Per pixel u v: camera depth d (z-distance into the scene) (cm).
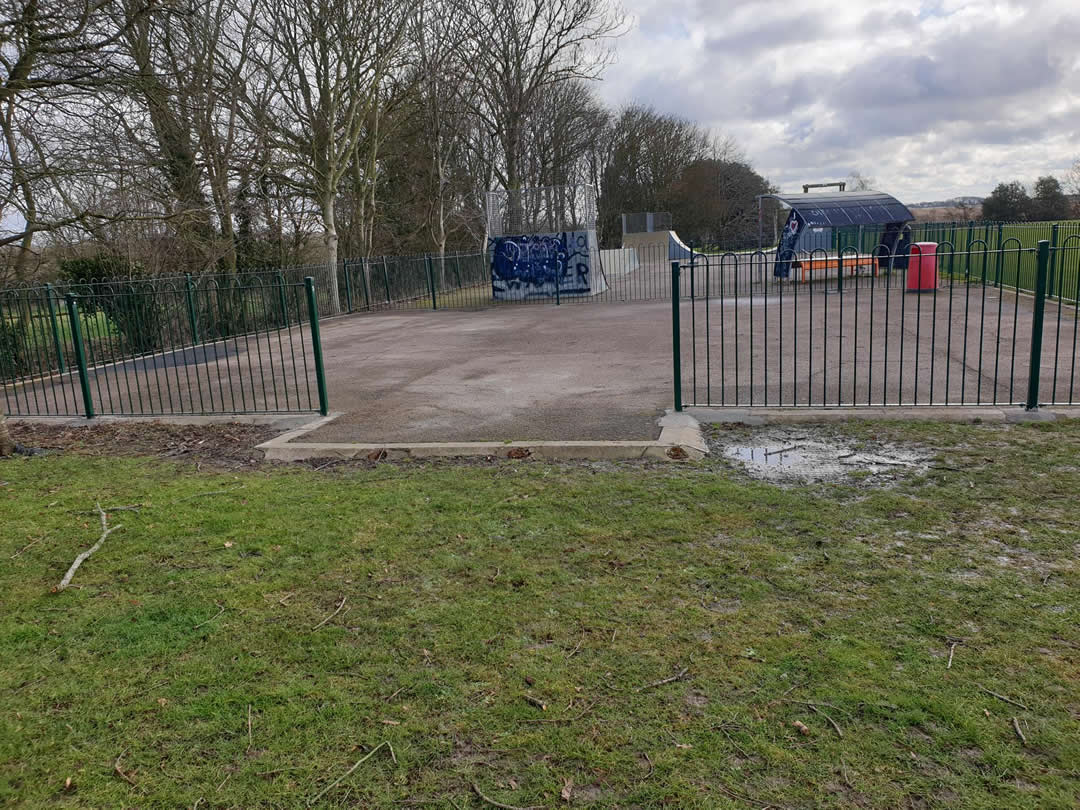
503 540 477
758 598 388
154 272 1769
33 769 280
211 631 378
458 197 3641
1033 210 4138
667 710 298
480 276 3522
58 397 1141
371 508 546
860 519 486
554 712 300
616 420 773
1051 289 1528
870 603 377
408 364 1255
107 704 319
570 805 250
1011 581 393
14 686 335
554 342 1433
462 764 273
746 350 1170
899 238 2355
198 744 290
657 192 5975
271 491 601
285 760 279
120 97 1436
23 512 575
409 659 344
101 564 467
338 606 399
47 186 1405
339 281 2328
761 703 300
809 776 259
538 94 3775
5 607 414
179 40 1845
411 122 3134
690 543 460
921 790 251
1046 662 319
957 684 306
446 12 2936
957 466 578
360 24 2252
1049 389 805
